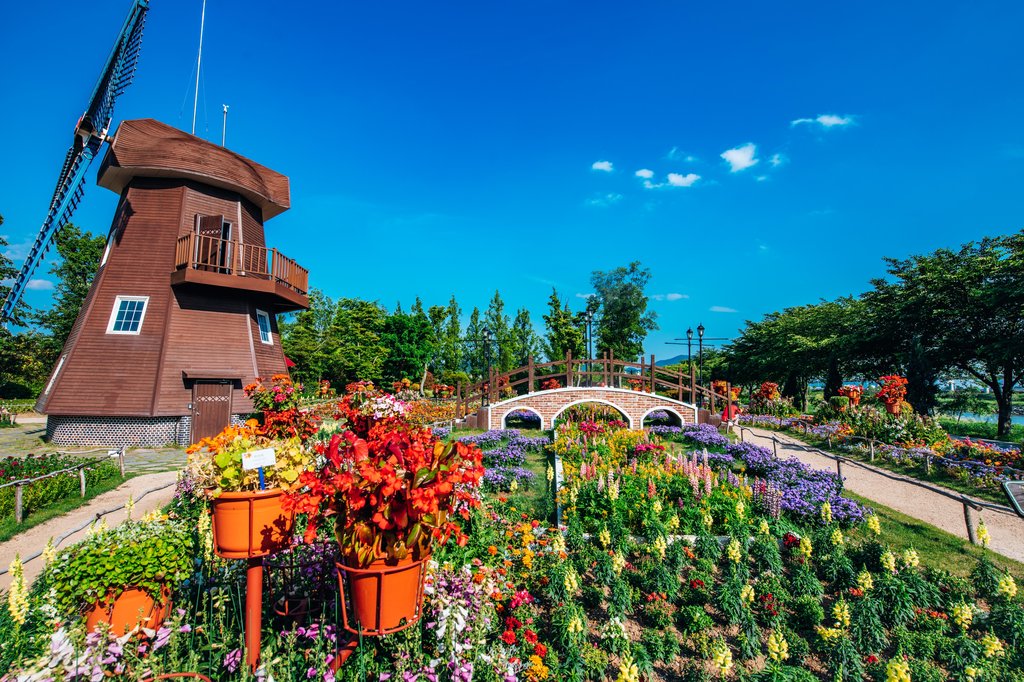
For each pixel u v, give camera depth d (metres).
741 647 4.99
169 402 15.95
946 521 8.65
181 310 16.81
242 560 4.37
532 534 7.00
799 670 4.49
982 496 10.04
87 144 17.91
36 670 3.04
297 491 3.09
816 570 6.57
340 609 3.92
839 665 4.65
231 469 3.12
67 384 15.52
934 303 23.64
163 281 16.84
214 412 16.69
